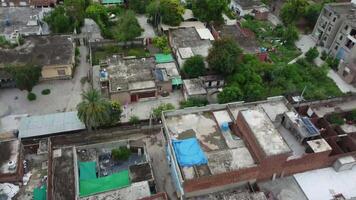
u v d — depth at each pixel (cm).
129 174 4791
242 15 9575
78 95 6538
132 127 5775
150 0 9162
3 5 8881
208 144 4766
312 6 9269
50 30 7975
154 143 5738
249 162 4544
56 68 6631
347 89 7331
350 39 7575
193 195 4466
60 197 4369
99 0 9381
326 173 4881
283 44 8656
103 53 7731
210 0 8244
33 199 4328
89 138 5597
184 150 4544
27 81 5944
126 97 6353
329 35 8362
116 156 5294
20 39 6944
